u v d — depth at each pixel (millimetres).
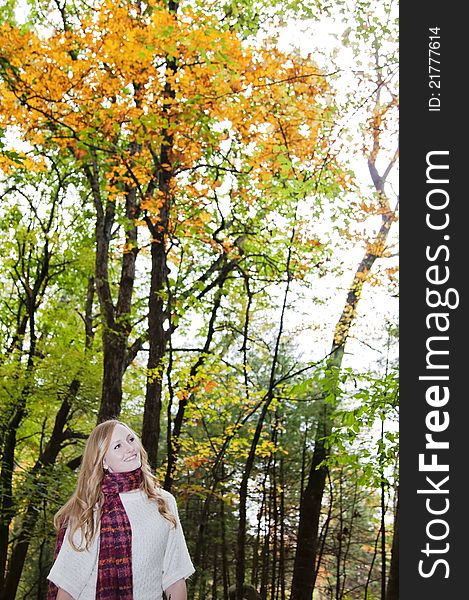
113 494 3465
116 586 3352
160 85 13031
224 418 15617
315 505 17219
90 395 19406
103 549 3377
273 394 13414
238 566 11492
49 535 16906
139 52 12070
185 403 14969
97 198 15430
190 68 12758
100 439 3504
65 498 16375
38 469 17656
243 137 14227
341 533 17672
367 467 9078
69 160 18562
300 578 17172
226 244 14836
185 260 15898
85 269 20141
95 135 12469
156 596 3439
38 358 18469
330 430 16547
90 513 3414
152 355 13734
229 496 14500
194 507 18438
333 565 19859
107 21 12289
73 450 25656
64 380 18625
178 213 14742
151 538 3434
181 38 11977
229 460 18250
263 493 17859
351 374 9109
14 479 17250
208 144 13641
